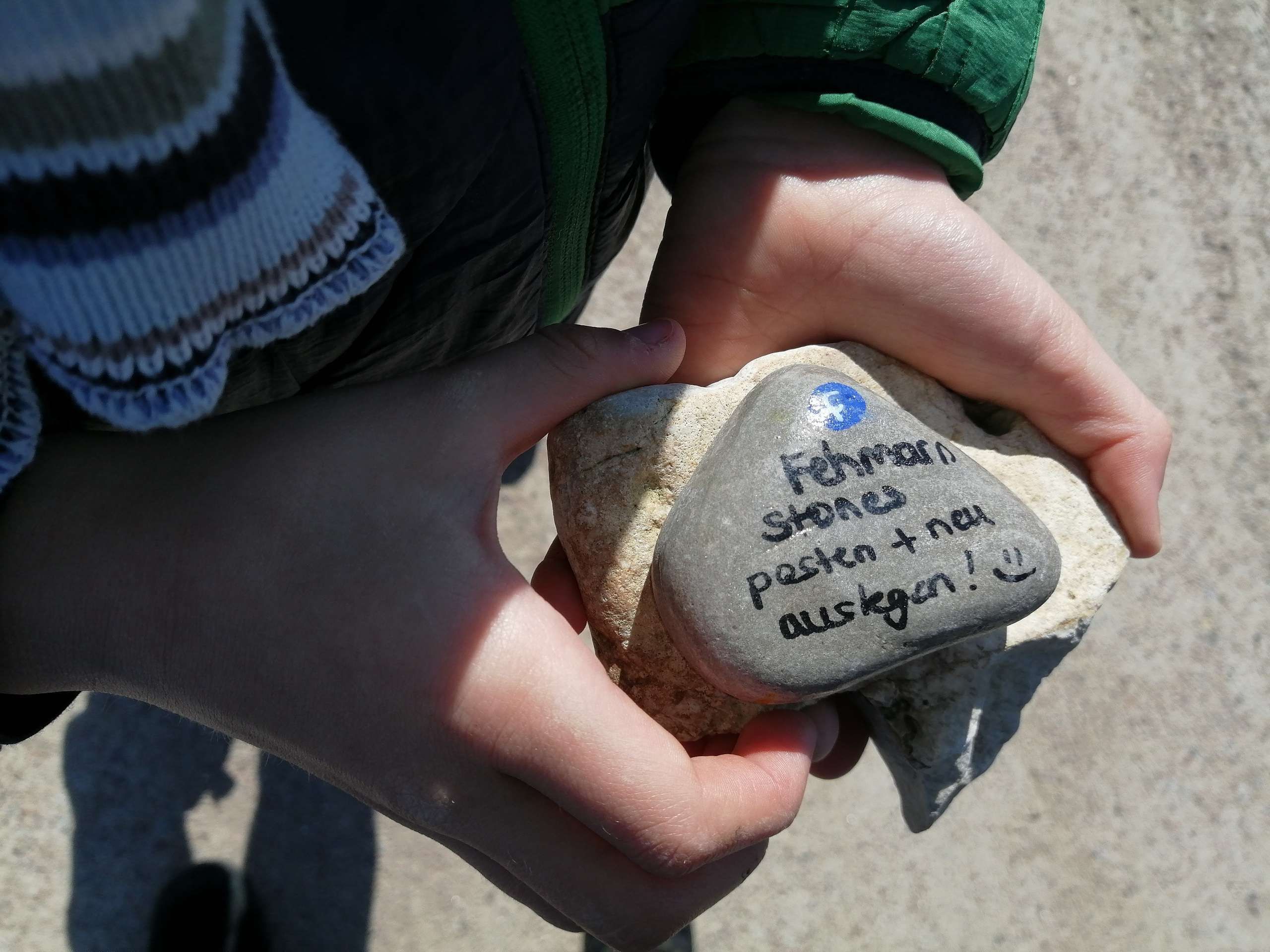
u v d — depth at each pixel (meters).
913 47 0.22
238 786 0.40
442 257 0.21
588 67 0.20
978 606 0.22
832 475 0.22
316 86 0.16
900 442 0.23
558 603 0.26
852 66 0.23
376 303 0.20
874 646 0.22
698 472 0.24
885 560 0.22
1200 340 0.47
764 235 0.25
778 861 0.40
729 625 0.22
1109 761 0.42
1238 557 0.45
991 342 0.25
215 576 0.19
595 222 0.26
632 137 0.23
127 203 0.14
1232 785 0.42
